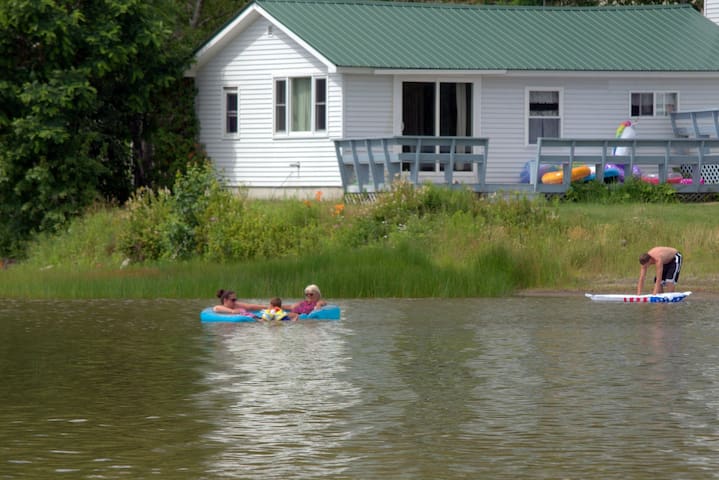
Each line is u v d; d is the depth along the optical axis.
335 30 104.62
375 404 38.41
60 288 73.31
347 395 39.97
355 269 73.44
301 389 41.06
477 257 76.38
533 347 50.59
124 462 31.22
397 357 48.16
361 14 108.56
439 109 103.81
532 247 78.12
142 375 44.16
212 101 110.25
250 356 48.72
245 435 34.12
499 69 102.50
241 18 106.44
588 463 30.80
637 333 54.75
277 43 106.06
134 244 86.44
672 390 40.62
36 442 33.50
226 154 109.50
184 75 109.31
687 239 80.81
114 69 103.50
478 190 96.94
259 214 86.12
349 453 32.00
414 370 44.94
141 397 39.84
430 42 105.50
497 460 31.17
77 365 46.62
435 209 87.00
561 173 97.88
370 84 102.06
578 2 140.00
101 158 106.62
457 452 32.06
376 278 72.31
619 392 40.28
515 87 105.06
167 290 72.81
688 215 88.62
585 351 49.34
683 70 106.19
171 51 107.31
